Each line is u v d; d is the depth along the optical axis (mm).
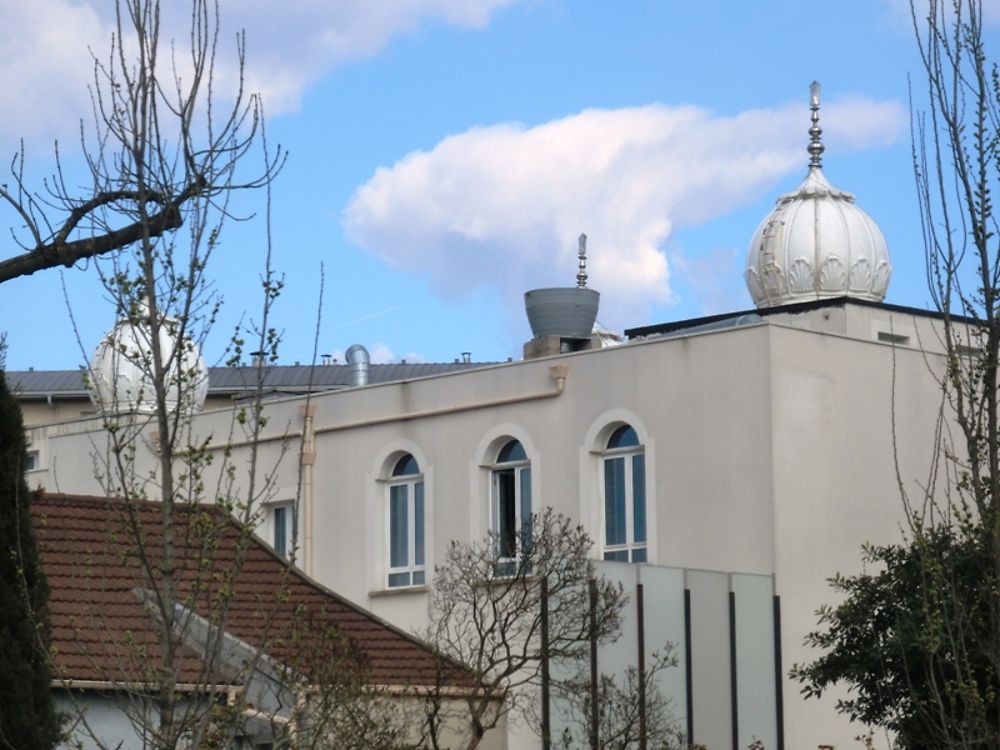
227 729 18703
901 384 40469
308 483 46000
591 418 40812
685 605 35562
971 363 20078
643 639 34594
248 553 32656
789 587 37406
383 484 45031
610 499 40688
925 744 24203
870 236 45812
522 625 33719
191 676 25500
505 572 36500
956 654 20031
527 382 42219
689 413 39156
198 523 17906
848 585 29469
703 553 38438
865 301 43719
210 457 18891
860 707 28703
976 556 21781
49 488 51250
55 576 28109
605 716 31969
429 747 32125
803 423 38375
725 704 35812
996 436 19703
